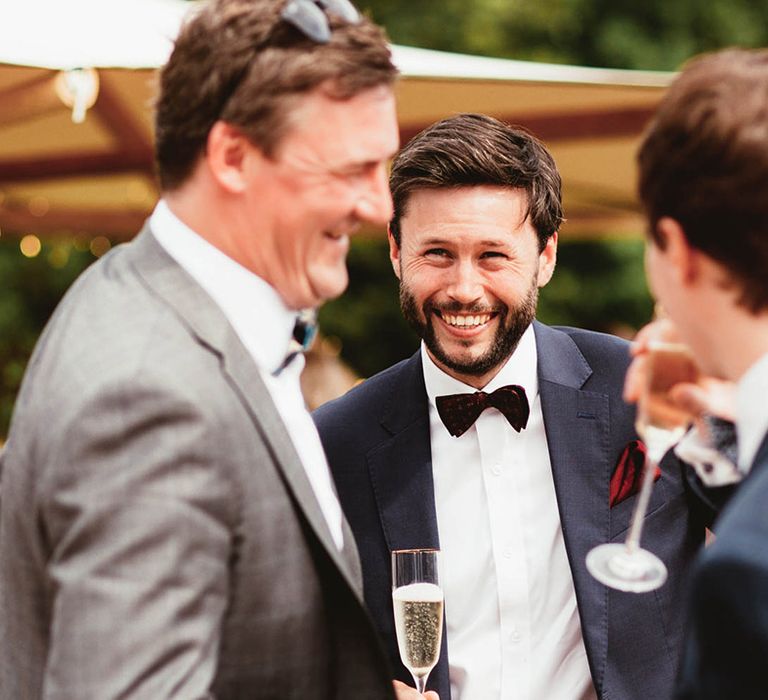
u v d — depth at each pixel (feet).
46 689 7.23
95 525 7.31
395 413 12.80
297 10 8.13
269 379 9.01
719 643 6.38
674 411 8.85
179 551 7.36
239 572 7.98
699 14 58.08
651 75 21.84
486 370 12.20
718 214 7.15
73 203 31.07
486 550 12.50
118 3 19.39
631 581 8.83
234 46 8.19
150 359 7.79
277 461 8.21
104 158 24.81
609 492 12.23
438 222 11.83
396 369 13.23
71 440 7.50
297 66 8.12
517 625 12.29
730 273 7.22
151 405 7.57
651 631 11.84
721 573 6.32
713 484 10.24
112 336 7.97
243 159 8.35
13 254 53.11
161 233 8.77
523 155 11.92
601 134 23.16
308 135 8.20
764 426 7.13
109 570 7.22
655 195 7.50
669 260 7.55
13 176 25.38
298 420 9.32
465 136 11.77
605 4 57.62
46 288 53.93
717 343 7.46
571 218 31.73
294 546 8.23
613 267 58.34
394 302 58.70
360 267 58.39
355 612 8.46
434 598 11.10
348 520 12.54
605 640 11.68
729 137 7.07
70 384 7.72
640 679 11.71
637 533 9.30
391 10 55.16
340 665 8.50
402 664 12.21
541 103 22.34
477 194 11.75
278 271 8.66
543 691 12.14
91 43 17.85
